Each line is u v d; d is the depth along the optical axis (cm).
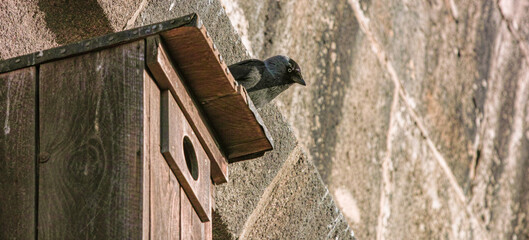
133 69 322
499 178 853
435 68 791
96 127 317
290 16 641
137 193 301
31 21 421
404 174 718
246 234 450
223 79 347
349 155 664
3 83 335
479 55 861
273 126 479
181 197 337
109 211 301
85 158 313
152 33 326
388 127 712
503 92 890
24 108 329
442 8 820
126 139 311
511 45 914
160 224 311
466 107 826
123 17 443
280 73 546
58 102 326
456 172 792
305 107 634
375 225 671
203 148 367
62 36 439
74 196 308
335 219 503
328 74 664
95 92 324
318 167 629
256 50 596
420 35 779
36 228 307
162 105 332
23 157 320
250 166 454
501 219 843
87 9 430
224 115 370
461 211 784
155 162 317
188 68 343
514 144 891
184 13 477
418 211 724
